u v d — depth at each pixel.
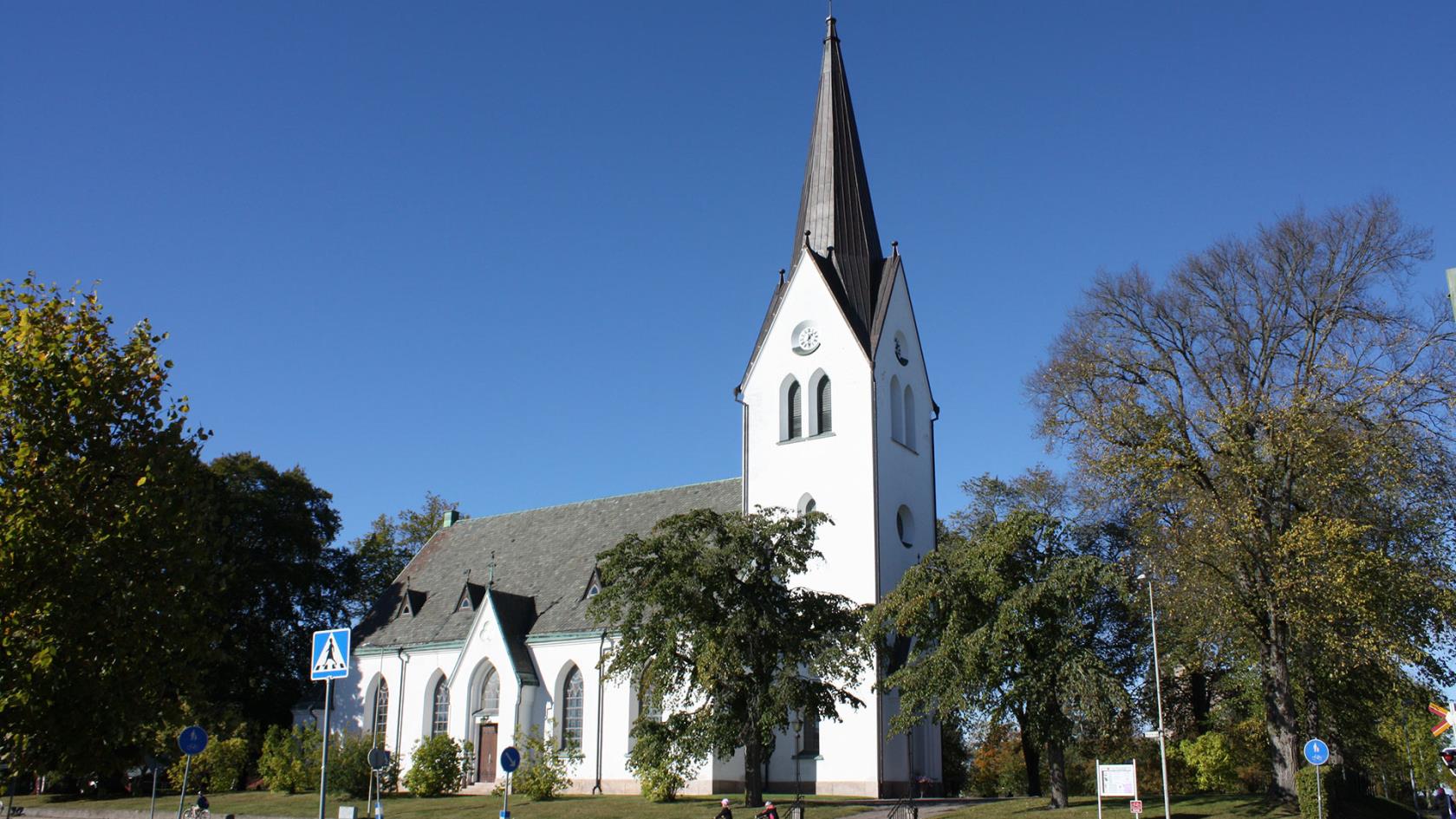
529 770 53.47
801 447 58.88
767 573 44.88
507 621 63.12
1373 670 42.81
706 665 41.03
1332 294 42.84
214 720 67.81
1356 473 38.56
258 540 75.25
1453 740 73.69
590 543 69.75
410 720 67.00
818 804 46.88
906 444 60.19
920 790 54.44
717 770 54.34
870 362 57.50
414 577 78.31
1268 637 41.41
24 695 22.62
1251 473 38.81
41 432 23.83
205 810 46.78
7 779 24.16
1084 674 38.81
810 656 43.38
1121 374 46.41
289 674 78.31
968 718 43.91
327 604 80.75
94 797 68.62
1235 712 59.62
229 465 74.31
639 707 57.22
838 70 64.69
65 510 23.62
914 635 45.81
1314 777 36.78
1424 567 38.84
